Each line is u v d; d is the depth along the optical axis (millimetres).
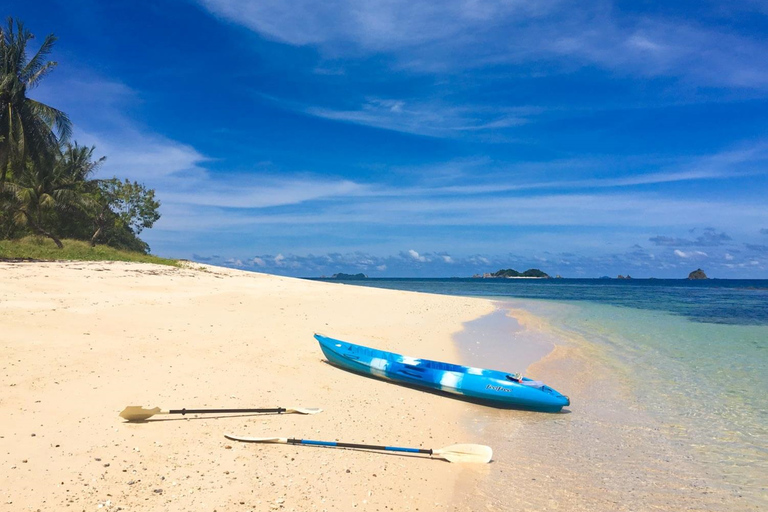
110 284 17781
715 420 9164
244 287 22375
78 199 35594
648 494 6305
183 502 5223
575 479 6688
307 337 13992
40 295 14172
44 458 5805
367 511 5477
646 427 8797
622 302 38938
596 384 11695
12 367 8398
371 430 7980
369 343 14523
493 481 6539
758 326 22188
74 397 7648
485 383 10023
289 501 5484
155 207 46781
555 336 18812
